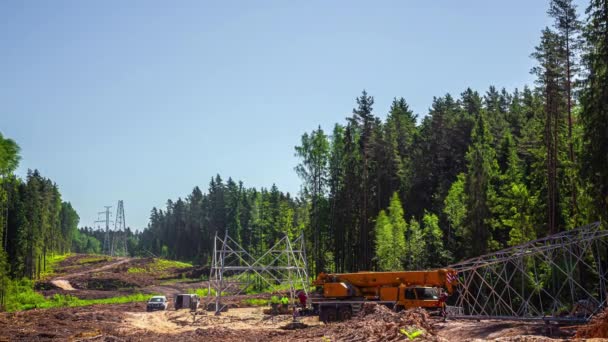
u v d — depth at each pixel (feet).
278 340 95.71
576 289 142.82
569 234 134.62
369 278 132.46
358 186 257.14
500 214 191.93
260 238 404.57
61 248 628.69
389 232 194.18
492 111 331.16
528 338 61.93
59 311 183.73
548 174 162.61
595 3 118.32
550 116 165.68
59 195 563.48
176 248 654.12
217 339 106.63
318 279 138.92
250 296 234.17
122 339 107.04
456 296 176.45
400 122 318.45
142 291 319.06
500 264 169.37
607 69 114.83
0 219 240.73
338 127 273.54
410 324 76.28
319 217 268.62
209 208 583.17
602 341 56.95
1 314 169.78
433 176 263.29
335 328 98.84
